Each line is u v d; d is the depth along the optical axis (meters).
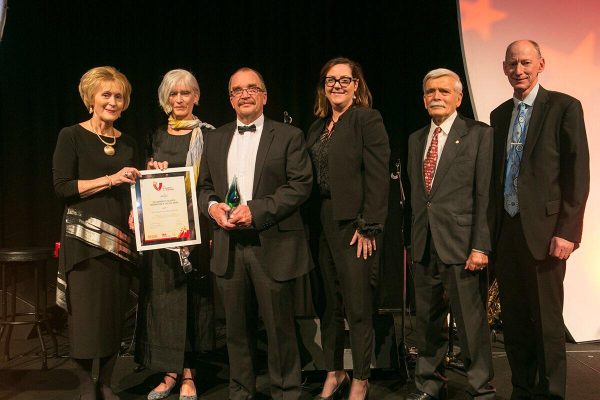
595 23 3.67
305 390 3.10
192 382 2.99
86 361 2.76
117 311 2.79
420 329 2.83
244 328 2.68
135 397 3.05
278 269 2.58
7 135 4.68
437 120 2.75
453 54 4.71
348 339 3.17
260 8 4.80
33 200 4.73
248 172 2.65
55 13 4.68
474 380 2.63
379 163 2.64
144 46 4.73
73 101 4.69
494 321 4.15
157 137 3.02
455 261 2.62
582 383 3.12
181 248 2.83
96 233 2.69
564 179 2.56
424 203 2.75
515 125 2.69
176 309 2.91
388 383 3.18
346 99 2.72
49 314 4.14
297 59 4.81
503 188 2.71
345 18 4.81
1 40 4.53
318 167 2.75
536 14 3.67
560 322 2.60
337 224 2.70
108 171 2.75
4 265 3.79
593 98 3.69
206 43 4.77
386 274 4.80
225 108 4.79
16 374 3.41
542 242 2.56
